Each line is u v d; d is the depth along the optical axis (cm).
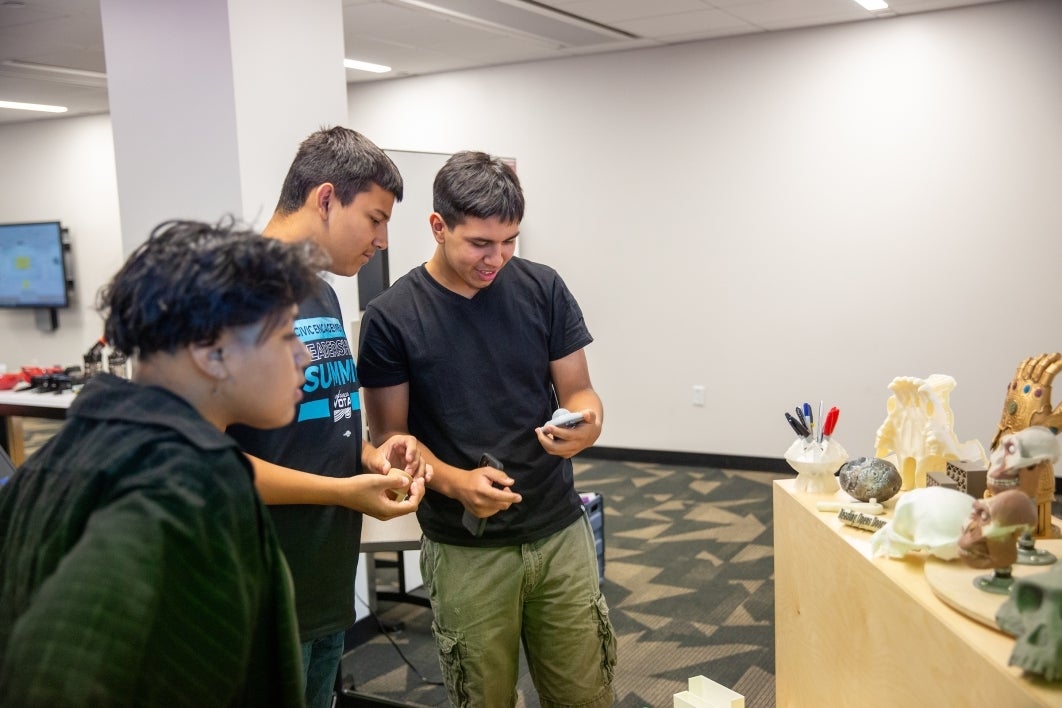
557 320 172
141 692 74
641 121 515
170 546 74
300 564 135
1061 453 136
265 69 262
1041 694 91
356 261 144
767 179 488
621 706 250
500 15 416
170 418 81
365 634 304
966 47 434
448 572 164
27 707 65
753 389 508
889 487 154
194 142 260
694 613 316
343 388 143
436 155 347
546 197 549
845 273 476
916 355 465
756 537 397
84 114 709
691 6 409
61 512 78
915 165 452
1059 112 420
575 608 167
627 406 545
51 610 68
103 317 88
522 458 163
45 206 748
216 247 83
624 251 532
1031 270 435
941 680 114
